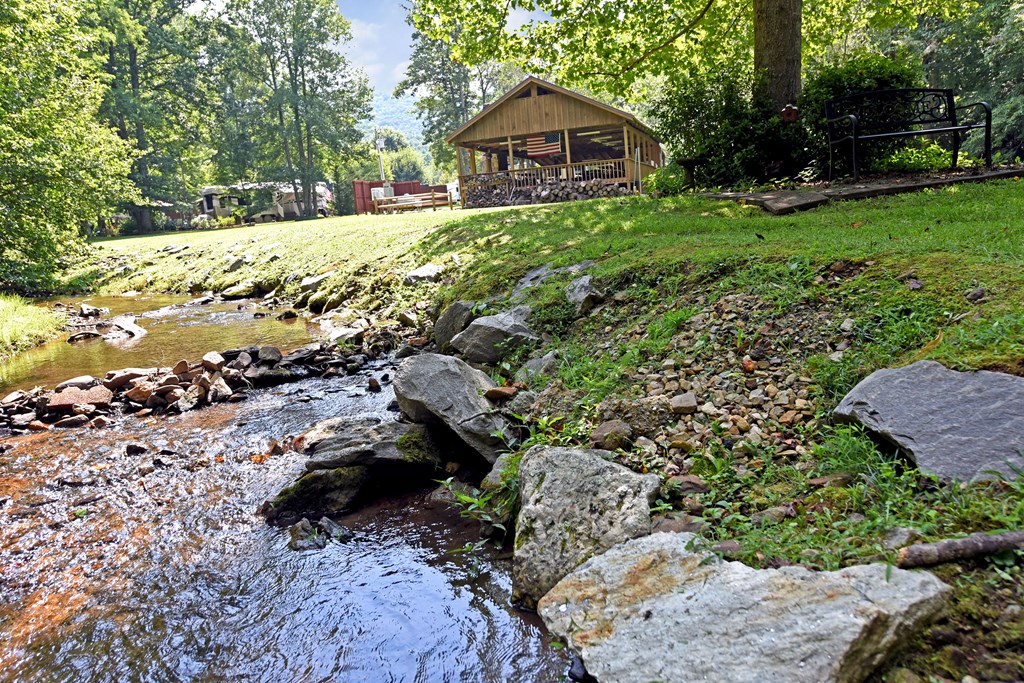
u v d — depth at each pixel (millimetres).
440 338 7293
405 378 4949
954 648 1960
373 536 3852
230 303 13281
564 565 2947
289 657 2846
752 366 4121
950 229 5484
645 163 33719
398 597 3221
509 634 2830
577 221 10062
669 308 5234
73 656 2945
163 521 4191
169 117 50031
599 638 2385
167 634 3068
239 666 2811
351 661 2785
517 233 10055
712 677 2023
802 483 3061
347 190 60062
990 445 2686
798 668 1938
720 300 4934
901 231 5730
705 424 3791
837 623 2006
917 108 11508
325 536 3867
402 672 2686
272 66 58312
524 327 6000
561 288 6398
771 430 3588
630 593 2508
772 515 2844
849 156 11305
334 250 13969
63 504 4523
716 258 5590
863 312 4145
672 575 2500
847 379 3701
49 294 17891
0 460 5469
